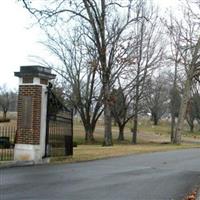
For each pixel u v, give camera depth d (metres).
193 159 21.70
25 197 9.80
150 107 85.81
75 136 55.44
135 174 14.92
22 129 16.81
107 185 12.22
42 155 16.98
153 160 20.38
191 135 80.69
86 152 22.91
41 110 16.98
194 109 82.44
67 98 48.66
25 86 17.00
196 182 13.70
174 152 26.55
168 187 12.45
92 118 50.28
